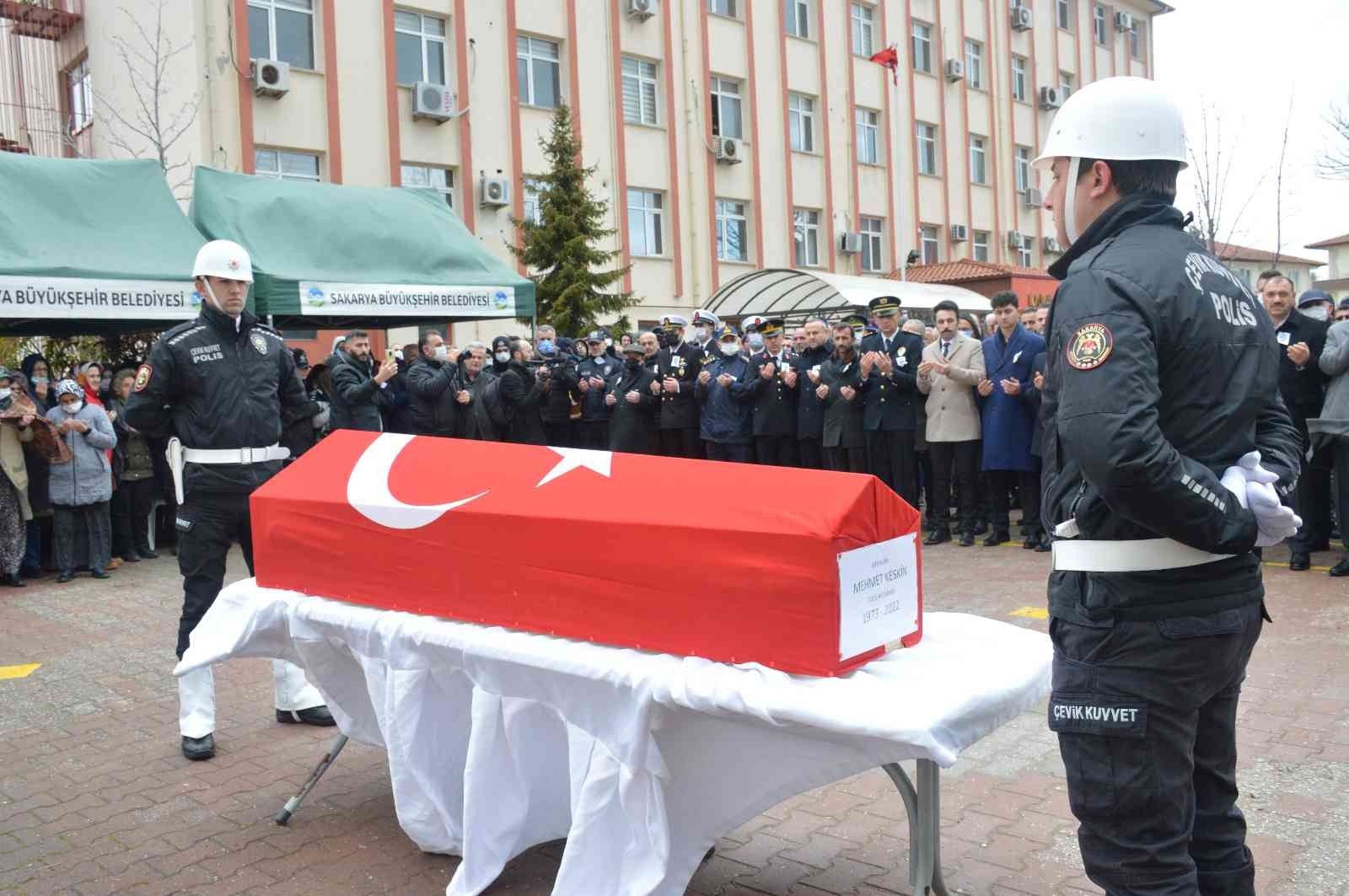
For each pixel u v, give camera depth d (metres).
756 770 2.43
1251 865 2.25
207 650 3.39
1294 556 7.27
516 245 20.05
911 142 28.06
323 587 3.24
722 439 10.17
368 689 3.35
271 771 4.08
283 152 17.58
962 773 3.84
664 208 22.84
